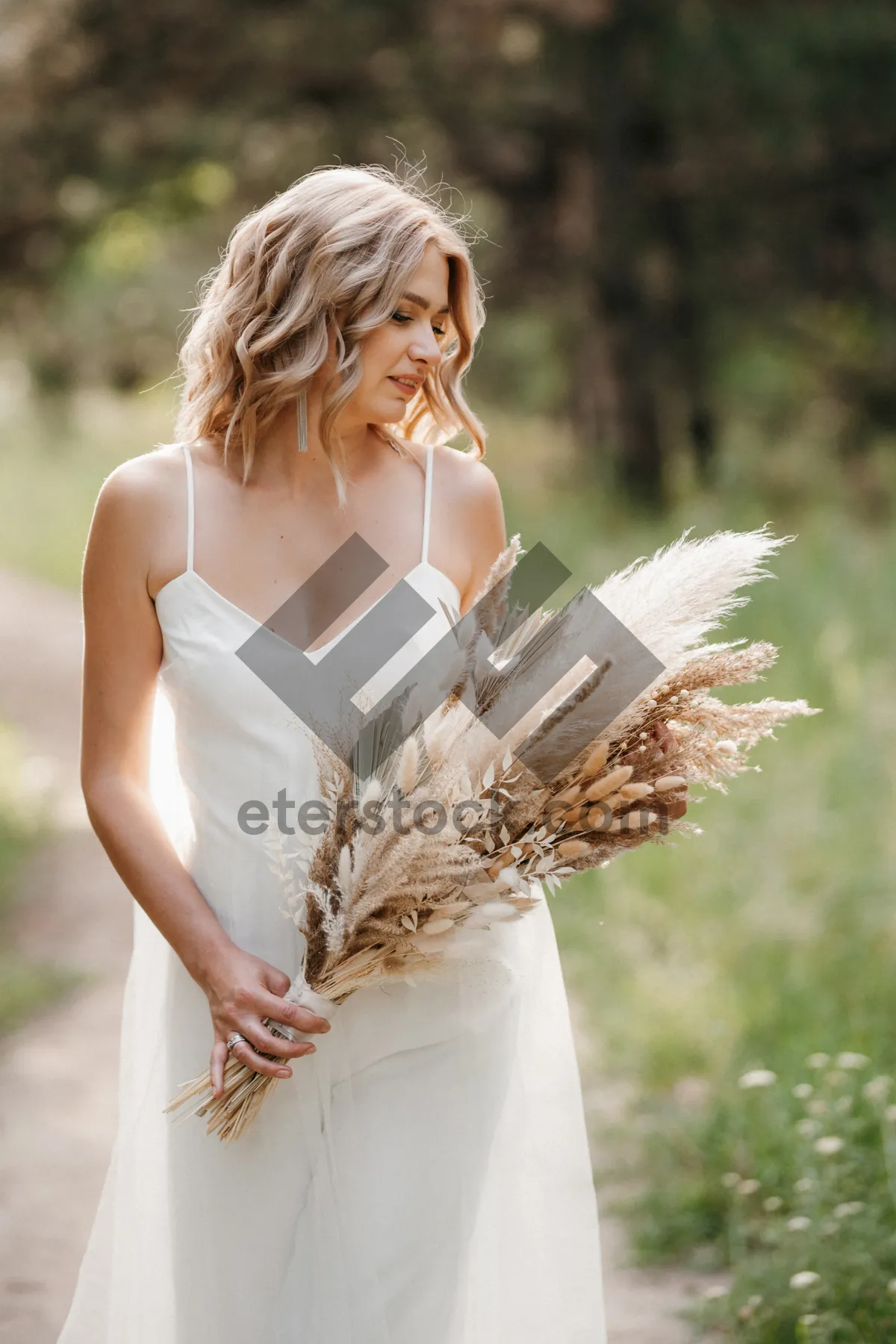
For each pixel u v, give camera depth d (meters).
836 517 18.48
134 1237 3.30
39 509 26.00
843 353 25.34
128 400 33.47
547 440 27.56
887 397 25.23
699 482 23.45
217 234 26.17
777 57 21.44
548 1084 3.44
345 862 2.91
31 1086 6.49
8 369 34.12
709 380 24.81
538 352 28.14
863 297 23.64
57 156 21.16
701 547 2.94
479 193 23.41
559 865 3.04
